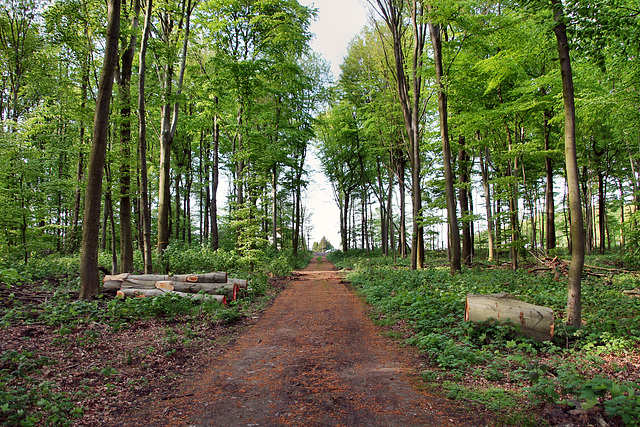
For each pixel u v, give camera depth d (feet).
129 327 23.32
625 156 72.69
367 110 74.23
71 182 47.39
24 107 57.67
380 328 25.30
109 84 29.84
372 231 139.74
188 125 68.39
